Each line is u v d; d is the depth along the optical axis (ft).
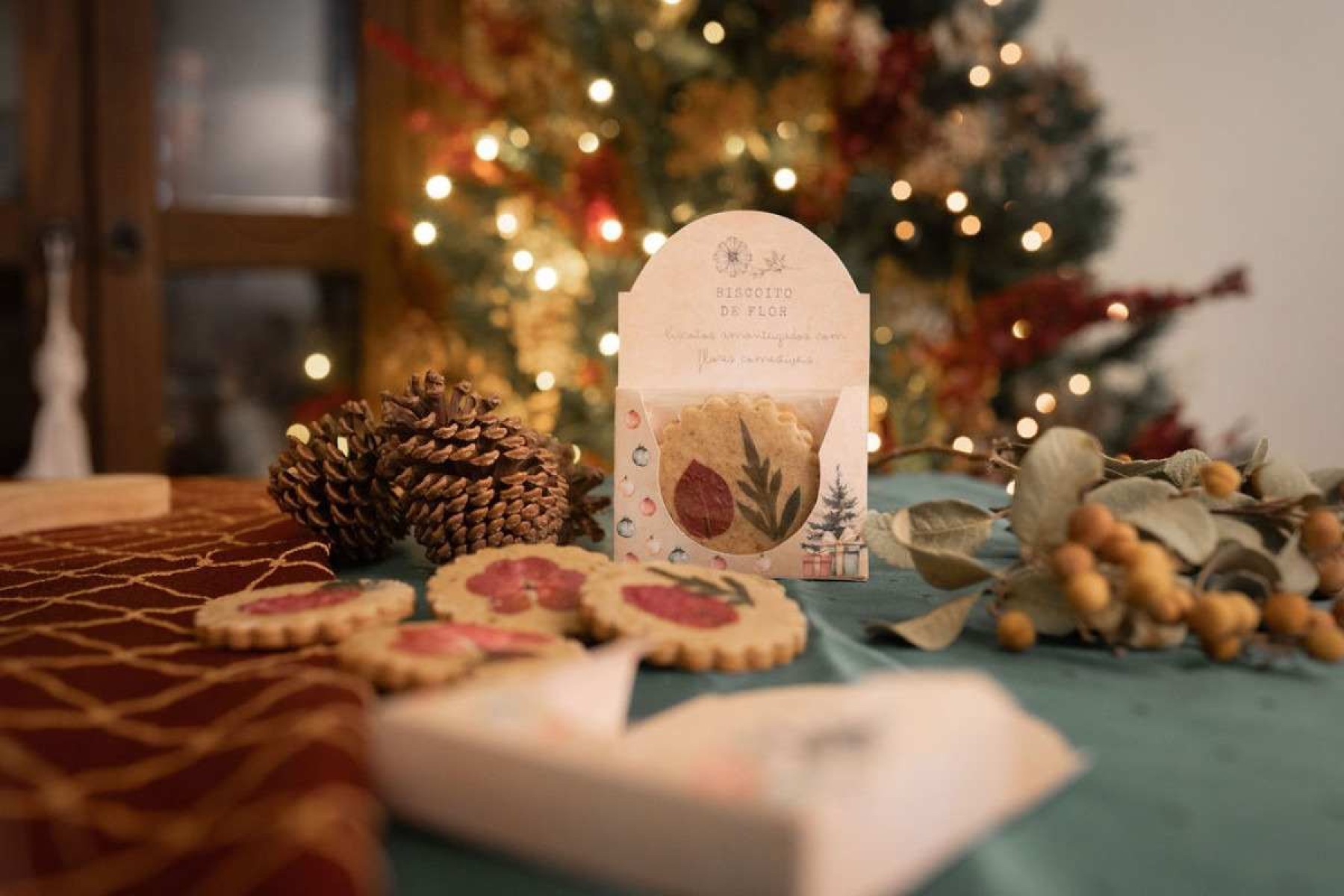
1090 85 5.30
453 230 4.58
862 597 1.67
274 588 1.48
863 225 4.77
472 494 1.72
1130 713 1.27
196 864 0.90
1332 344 5.86
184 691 1.18
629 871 0.93
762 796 0.89
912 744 0.98
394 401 1.78
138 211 5.22
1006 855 1.02
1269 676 1.38
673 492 1.76
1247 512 1.52
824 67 4.76
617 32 4.51
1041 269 4.87
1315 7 5.71
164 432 5.37
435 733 1.00
